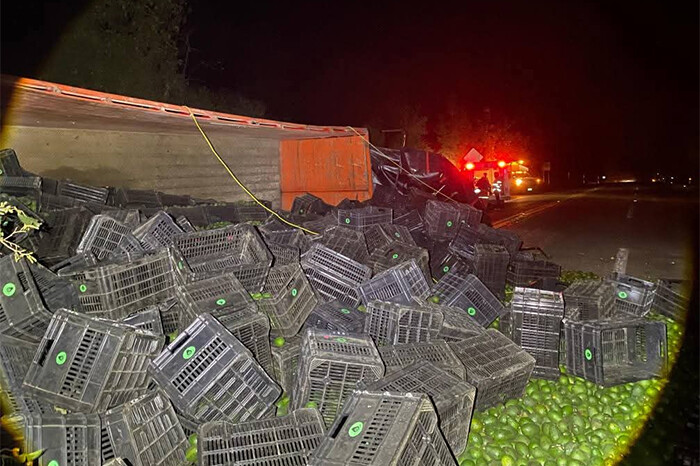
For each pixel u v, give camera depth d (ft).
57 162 34.06
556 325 18.71
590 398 17.57
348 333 15.15
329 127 43.57
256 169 49.57
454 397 13.15
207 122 31.45
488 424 15.55
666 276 36.70
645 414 16.81
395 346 16.05
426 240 31.94
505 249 27.91
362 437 10.36
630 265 40.75
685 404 17.62
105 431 11.83
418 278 20.26
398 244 25.70
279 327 17.79
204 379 12.78
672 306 23.30
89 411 11.98
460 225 31.37
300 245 24.08
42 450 9.99
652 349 18.84
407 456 10.21
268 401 13.32
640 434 15.98
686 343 21.71
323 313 18.57
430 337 17.06
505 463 14.08
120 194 30.86
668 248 48.57
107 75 48.16
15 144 31.76
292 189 51.83
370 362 13.57
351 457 9.99
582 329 18.51
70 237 21.61
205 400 12.84
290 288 18.33
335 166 49.37
